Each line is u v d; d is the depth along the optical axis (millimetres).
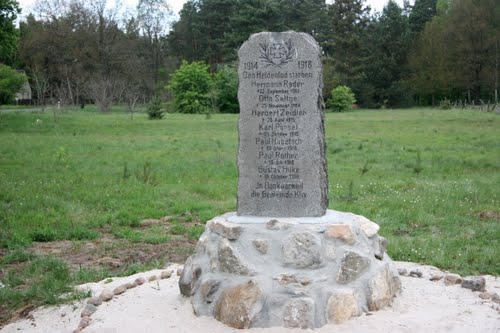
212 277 5750
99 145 23062
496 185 13859
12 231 9617
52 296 6488
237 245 5738
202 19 70000
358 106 65938
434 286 6637
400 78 67938
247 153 6270
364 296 5641
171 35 75000
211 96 48844
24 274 7562
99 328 5457
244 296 5410
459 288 6562
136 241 9398
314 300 5402
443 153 20500
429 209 11289
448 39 62406
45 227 9906
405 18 73000
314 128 6176
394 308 5781
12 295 6637
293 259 5598
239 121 6277
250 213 6277
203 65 52062
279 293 5438
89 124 32438
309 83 6148
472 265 7758
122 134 28109
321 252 5633
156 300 6215
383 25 69062
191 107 48344
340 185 13867
